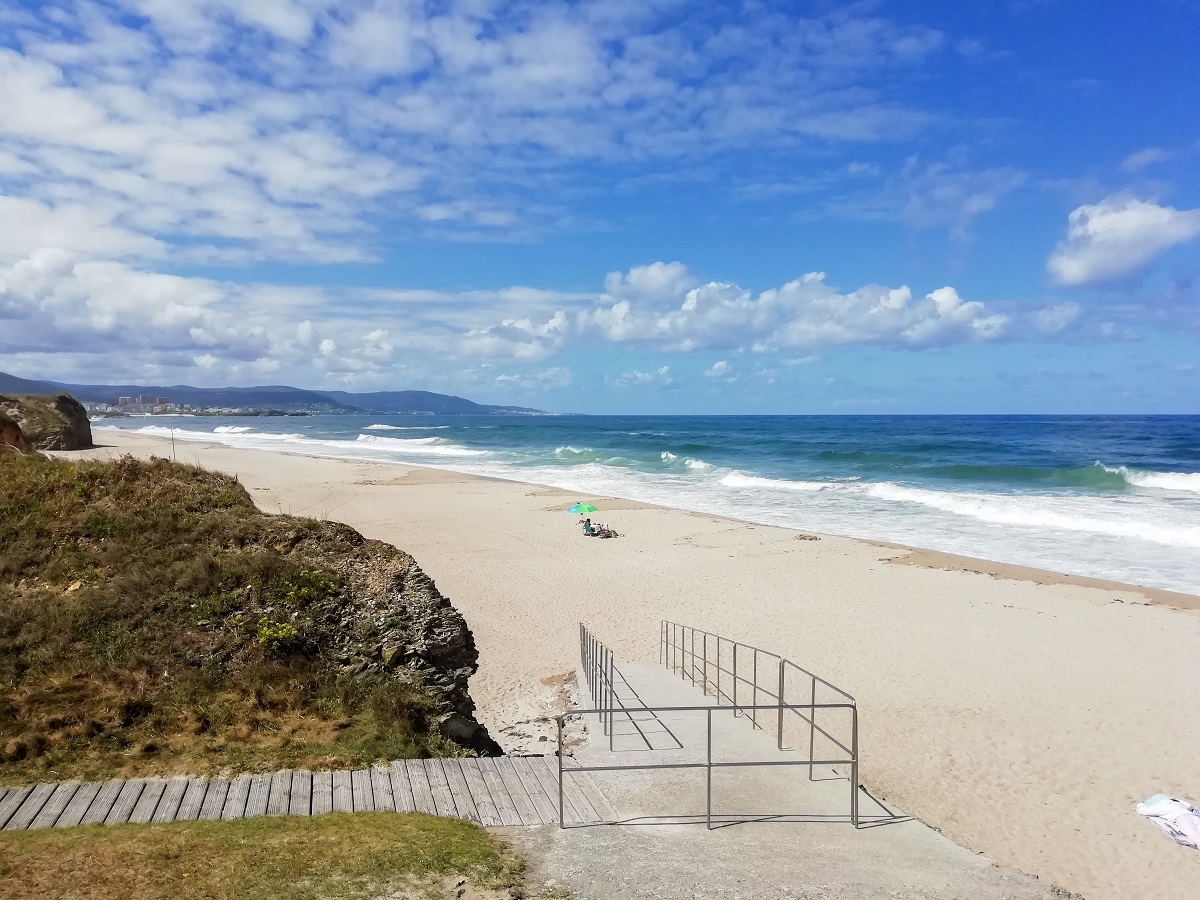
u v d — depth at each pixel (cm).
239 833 636
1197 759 1172
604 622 1888
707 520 3253
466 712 1009
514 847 669
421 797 745
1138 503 3519
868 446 7444
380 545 1174
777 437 9569
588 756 910
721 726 1058
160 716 836
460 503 3741
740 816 756
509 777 823
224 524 1173
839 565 2431
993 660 1595
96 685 862
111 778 732
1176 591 2127
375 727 864
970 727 1277
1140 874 884
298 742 831
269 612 1004
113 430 10812
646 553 2631
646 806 775
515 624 1873
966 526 3112
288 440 9144
